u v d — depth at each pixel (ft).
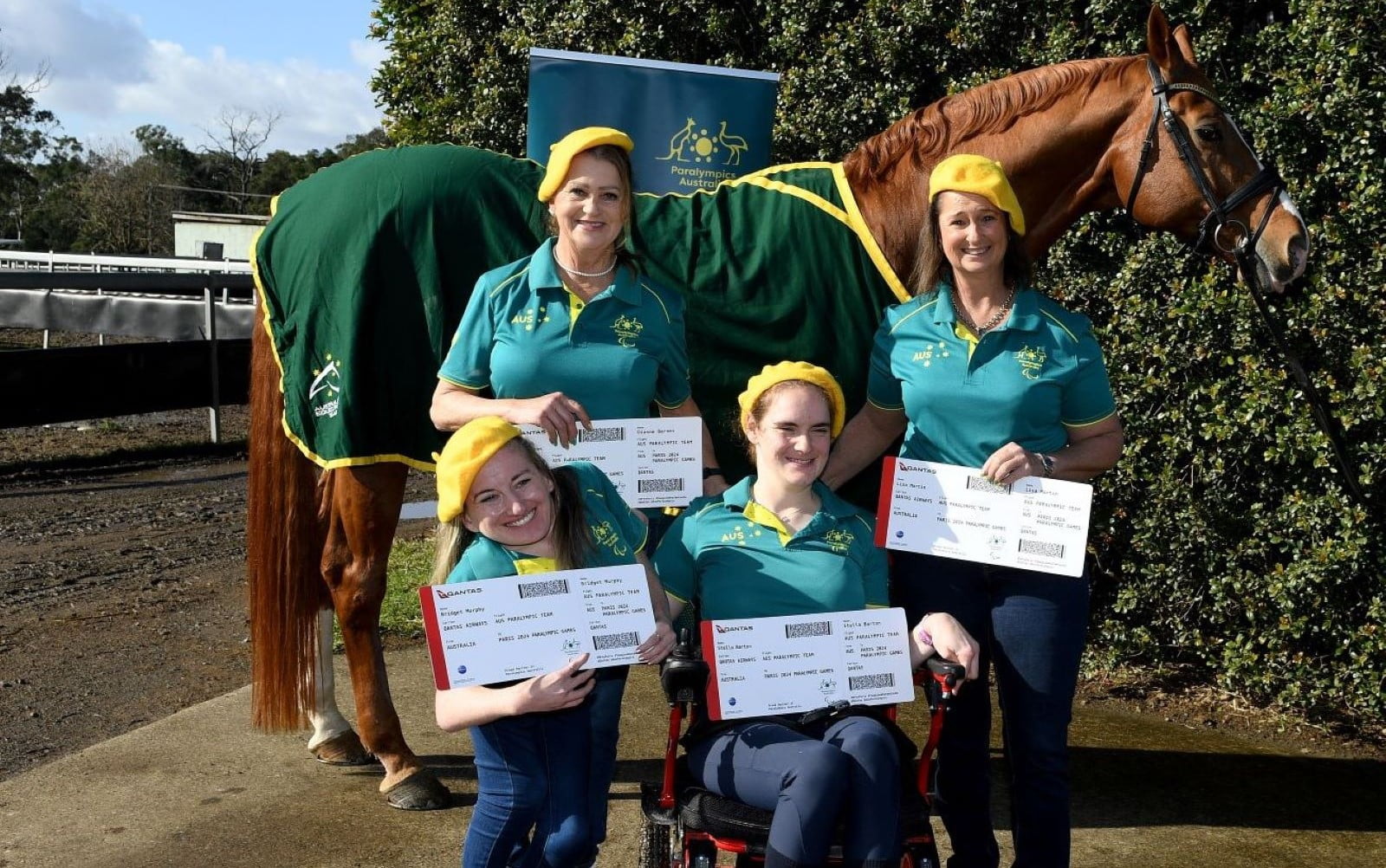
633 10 18.39
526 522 7.46
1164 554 14.16
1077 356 8.23
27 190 166.30
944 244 8.16
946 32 16.14
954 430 8.34
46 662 15.19
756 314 10.19
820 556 7.89
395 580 18.53
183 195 165.07
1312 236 12.91
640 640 7.43
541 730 7.50
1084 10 15.21
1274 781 11.85
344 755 11.71
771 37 17.70
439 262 10.19
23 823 10.32
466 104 21.68
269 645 11.14
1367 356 12.42
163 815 10.52
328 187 10.62
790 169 10.80
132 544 21.62
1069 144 10.73
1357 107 12.44
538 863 7.41
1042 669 8.20
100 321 43.83
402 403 10.39
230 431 34.35
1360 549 12.59
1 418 27.68
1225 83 14.03
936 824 10.75
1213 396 13.29
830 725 7.41
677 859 8.13
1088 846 10.27
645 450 8.66
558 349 8.63
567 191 8.32
